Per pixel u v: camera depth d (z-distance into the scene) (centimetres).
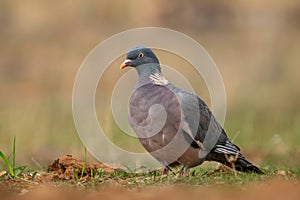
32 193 770
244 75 2670
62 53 2964
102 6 3222
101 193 760
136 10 3253
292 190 716
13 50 3012
